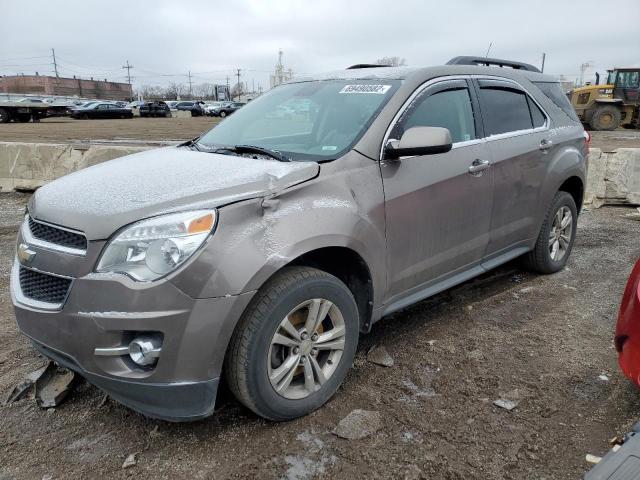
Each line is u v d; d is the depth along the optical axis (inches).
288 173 110.0
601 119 922.1
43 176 356.2
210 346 96.3
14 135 874.1
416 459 100.7
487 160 151.6
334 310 114.9
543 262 192.1
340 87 147.2
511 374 130.1
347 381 127.9
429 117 139.9
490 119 159.0
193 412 99.5
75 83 3900.1
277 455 102.3
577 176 194.4
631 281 113.6
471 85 156.3
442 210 138.7
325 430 109.7
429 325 157.6
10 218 299.6
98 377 97.7
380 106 132.4
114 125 1269.7
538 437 106.6
